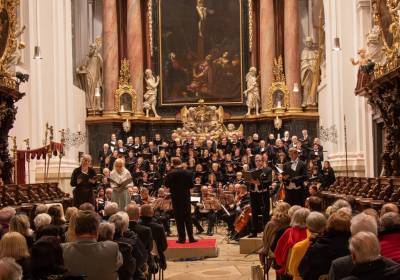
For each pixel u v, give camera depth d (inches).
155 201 672.4
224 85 1047.6
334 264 192.9
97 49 1027.9
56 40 828.0
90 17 1074.1
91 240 225.6
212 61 1050.1
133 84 1028.5
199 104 1033.5
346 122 800.9
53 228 259.9
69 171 836.0
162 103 1046.4
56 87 825.5
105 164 915.4
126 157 917.8
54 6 824.9
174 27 1054.4
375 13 593.9
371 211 267.4
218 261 509.4
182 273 452.8
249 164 856.3
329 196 631.8
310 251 231.3
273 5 1042.1
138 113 1023.6
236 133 953.5
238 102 1043.3
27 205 506.3
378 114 690.2
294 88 1002.7
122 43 1056.2
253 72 1035.3
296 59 1012.5
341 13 807.7
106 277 222.5
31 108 757.9
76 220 227.0
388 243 220.5
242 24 1052.5
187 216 552.4
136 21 1032.8
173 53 1052.5
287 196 578.9
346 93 804.0
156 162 895.1
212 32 1051.9
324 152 924.6
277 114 997.2
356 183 585.9
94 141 1007.0
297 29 1016.9
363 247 169.2
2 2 557.3
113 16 1023.6
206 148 916.0
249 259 518.9
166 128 1035.9
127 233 295.3
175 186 549.6
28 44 753.0
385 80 540.4
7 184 557.9
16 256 194.5
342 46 806.5
